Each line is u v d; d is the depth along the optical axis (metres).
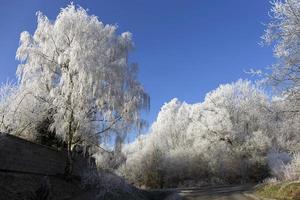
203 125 53.22
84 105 22.53
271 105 15.69
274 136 45.75
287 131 17.41
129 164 48.47
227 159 47.66
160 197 28.05
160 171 48.72
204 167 49.72
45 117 23.20
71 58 22.02
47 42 23.83
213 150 50.06
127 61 25.31
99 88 22.64
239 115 52.22
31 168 18.92
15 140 17.69
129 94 24.28
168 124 65.38
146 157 48.94
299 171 21.34
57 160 22.19
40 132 24.12
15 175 17.08
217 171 47.53
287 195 18.22
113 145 24.06
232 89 54.44
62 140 24.31
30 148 18.98
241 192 25.77
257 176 44.34
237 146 49.75
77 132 22.41
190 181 47.47
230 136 50.62
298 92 14.60
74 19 23.84
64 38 23.73
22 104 22.50
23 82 23.22
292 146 19.62
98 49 23.44
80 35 23.47
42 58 23.47
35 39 24.05
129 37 25.64
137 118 24.19
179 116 65.56
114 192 22.48
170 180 48.84
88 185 22.84
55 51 23.73
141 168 48.53
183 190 32.53
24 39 23.69
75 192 20.86
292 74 14.72
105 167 28.97
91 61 22.30
